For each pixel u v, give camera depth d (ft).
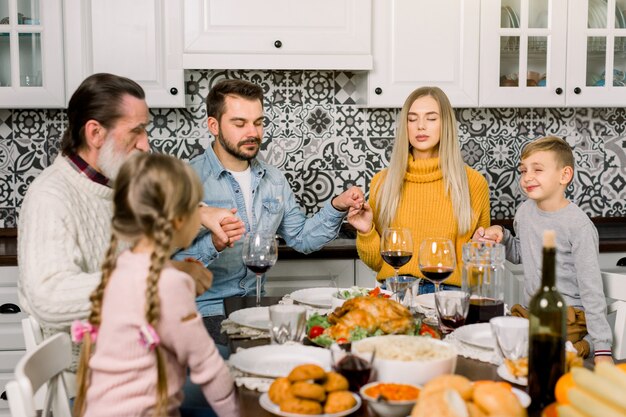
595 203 11.94
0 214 11.04
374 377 4.48
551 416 3.70
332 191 11.50
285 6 9.94
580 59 10.63
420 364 4.36
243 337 5.79
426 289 8.30
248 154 8.59
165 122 11.09
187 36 9.85
